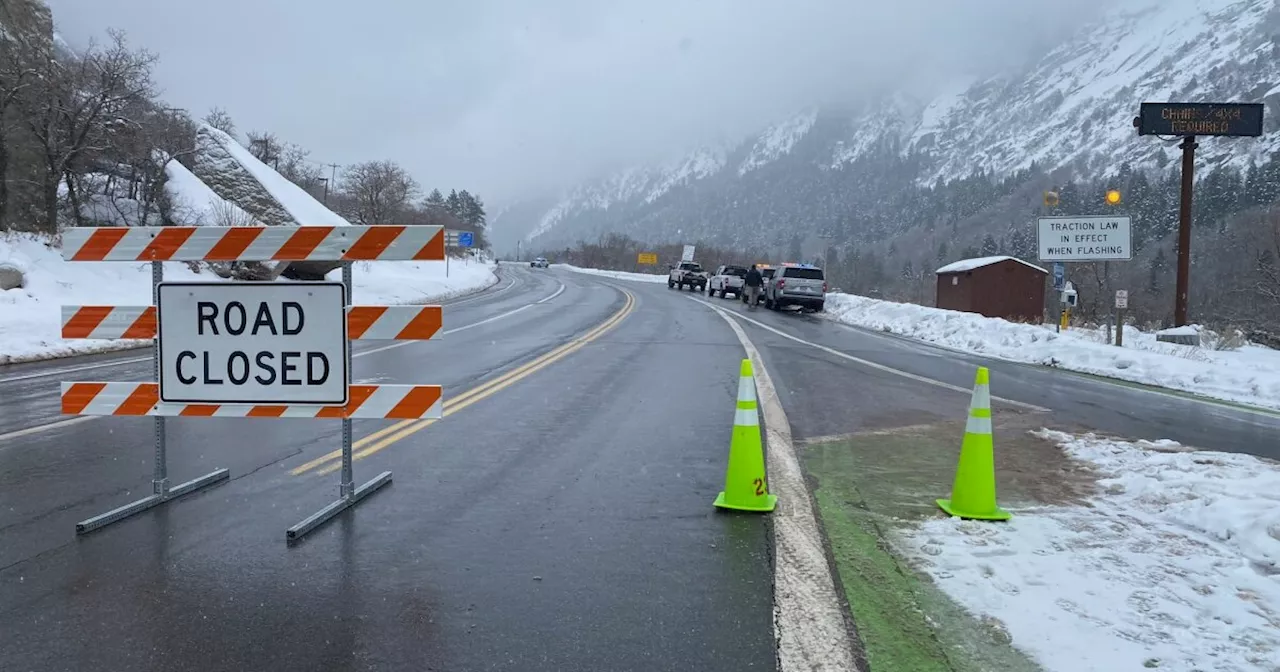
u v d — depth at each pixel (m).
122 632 3.40
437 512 5.02
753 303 29.98
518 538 4.55
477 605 3.68
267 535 4.59
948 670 3.08
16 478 5.69
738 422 5.14
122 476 5.75
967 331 18.55
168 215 24.67
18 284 16.34
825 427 7.76
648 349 14.69
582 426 7.65
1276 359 15.88
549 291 38.69
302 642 3.33
